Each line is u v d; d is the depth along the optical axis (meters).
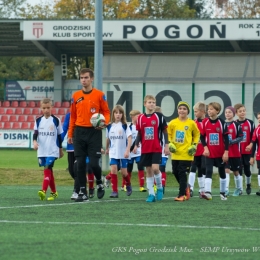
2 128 60.84
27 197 19.72
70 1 77.06
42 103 18.92
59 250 10.23
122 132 20.55
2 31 50.09
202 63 33.81
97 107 17.67
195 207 16.80
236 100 32.97
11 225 12.89
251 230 12.52
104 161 31.78
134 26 43.75
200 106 20.81
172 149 18.42
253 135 22.59
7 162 40.66
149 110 18.30
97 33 27.06
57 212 15.18
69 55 59.66
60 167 37.31
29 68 87.69
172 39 43.19
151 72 33.78
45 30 45.88
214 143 19.30
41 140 18.89
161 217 14.41
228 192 22.67
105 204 17.30
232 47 48.78
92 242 10.95
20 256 9.71
